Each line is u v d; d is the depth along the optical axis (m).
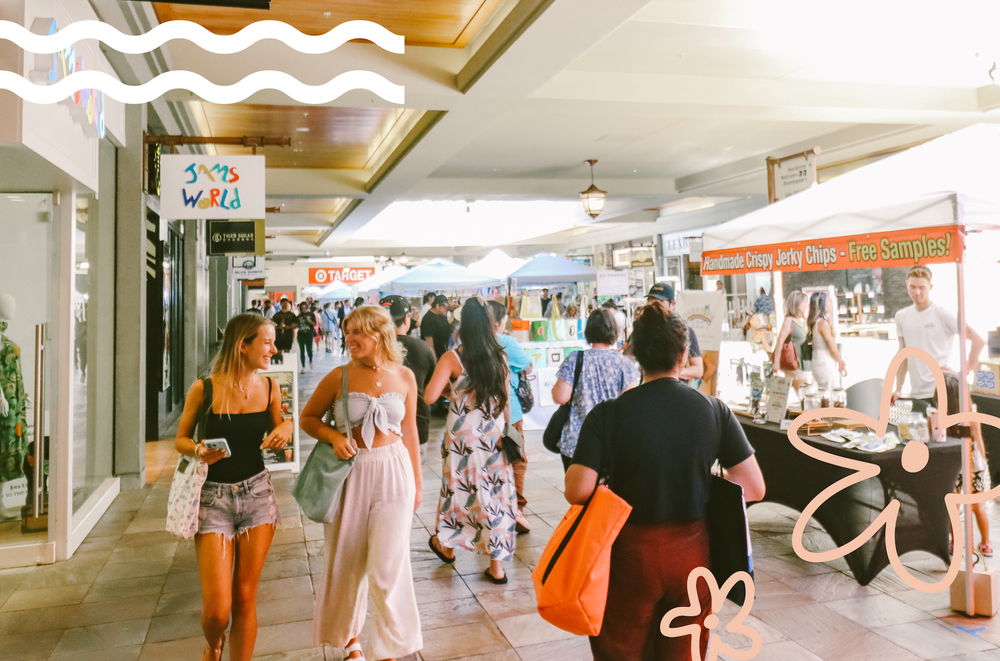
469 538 4.24
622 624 2.19
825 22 7.21
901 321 4.77
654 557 2.15
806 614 3.65
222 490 2.91
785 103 9.14
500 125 10.74
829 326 5.16
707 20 7.01
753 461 2.26
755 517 5.33
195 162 6.57
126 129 6.52
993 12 7.15
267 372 7.20
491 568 4.23
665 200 17.42
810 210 4.13
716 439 2.24
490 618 3.72
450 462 4.27
